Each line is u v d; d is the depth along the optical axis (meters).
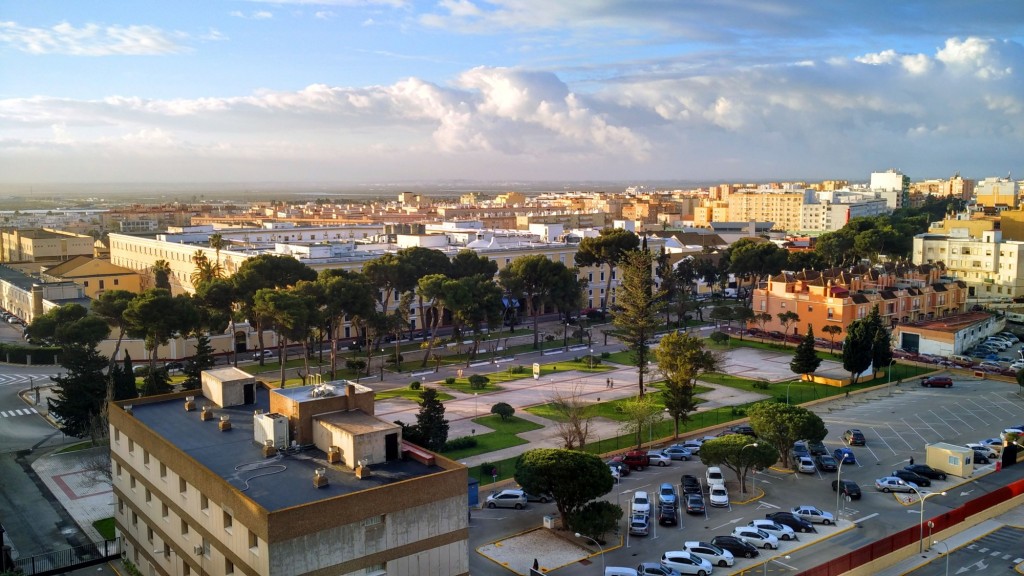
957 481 82.69
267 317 116.44
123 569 63.91
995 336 161.88
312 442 54.69
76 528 71.81
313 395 56.06
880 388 122.00
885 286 174.88
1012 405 110.81
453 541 48.75
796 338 158.75
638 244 177.50
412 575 47.06
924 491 79.56
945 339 144.88
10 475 84.62
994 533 70.50
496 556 64.44
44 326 128.88
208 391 66.69
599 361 139.12
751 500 76.81
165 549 56.00
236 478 48.62
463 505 49.03
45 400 113.69
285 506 44.34
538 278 153.00
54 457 90.31
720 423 102.50
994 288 199.88
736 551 65.06
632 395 117.12
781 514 71.12
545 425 101.38
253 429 58.03
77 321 112.69
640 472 85.12
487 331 169.38
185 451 53.56
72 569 63.53
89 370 94.38
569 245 198.50
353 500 44.34
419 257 154.38
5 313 188.00
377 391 117.94
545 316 190.25
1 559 61.09
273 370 131.50
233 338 137.12
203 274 157.00
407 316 153.00
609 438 96.25
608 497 77.31
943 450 84.88
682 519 72.19
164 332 107.94
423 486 47.19
